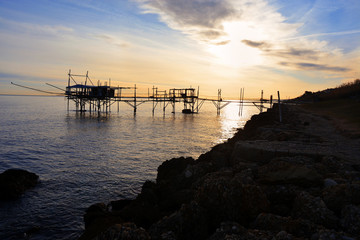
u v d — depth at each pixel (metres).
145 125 59.62
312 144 12.43
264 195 5.66
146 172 20.50
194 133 46.41
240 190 5.57
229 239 3.99
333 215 4.85
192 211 5.25
